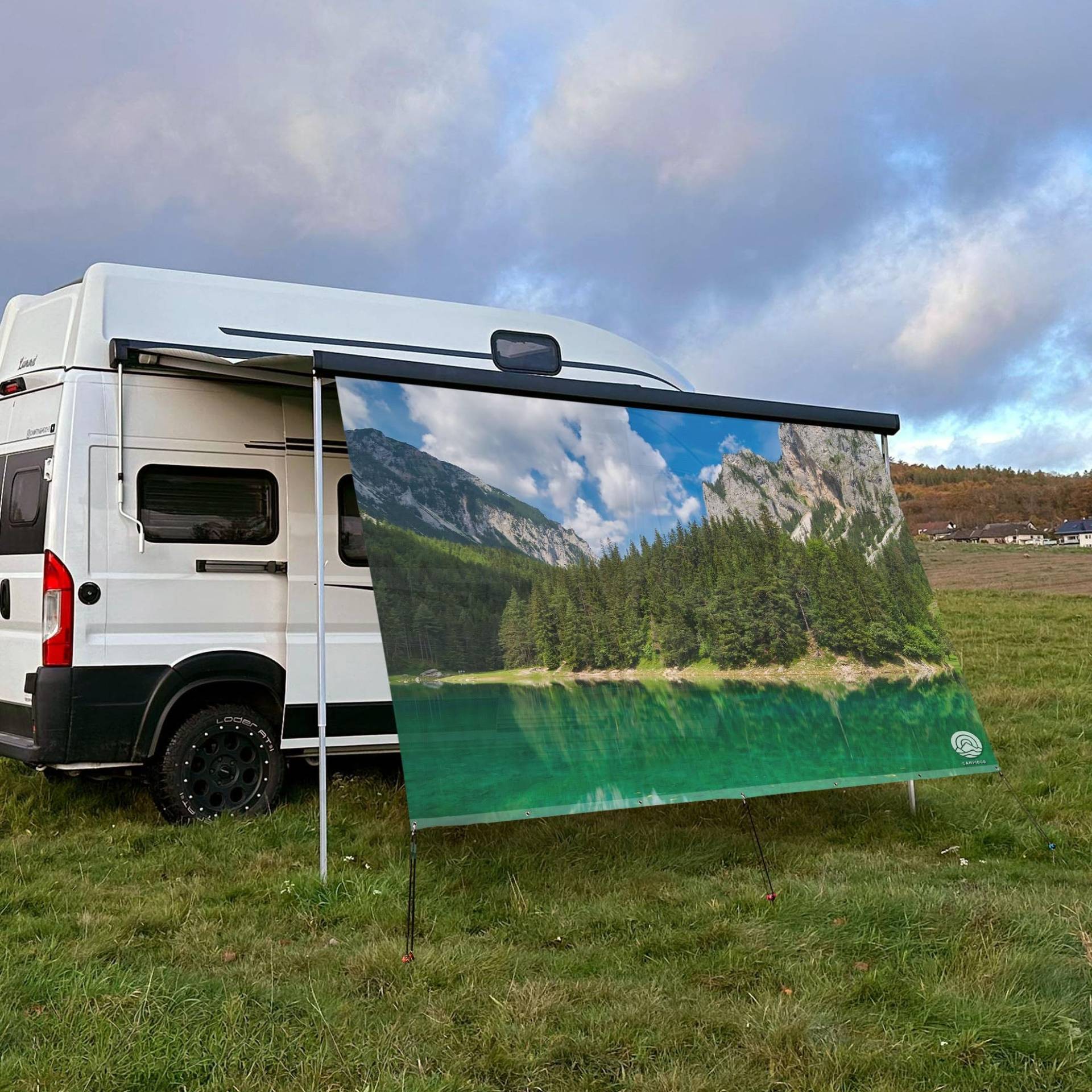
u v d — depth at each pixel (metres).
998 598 23.19
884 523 6.57
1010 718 9.79
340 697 6.53
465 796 4.81
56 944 4.20
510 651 5.16
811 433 6.52
